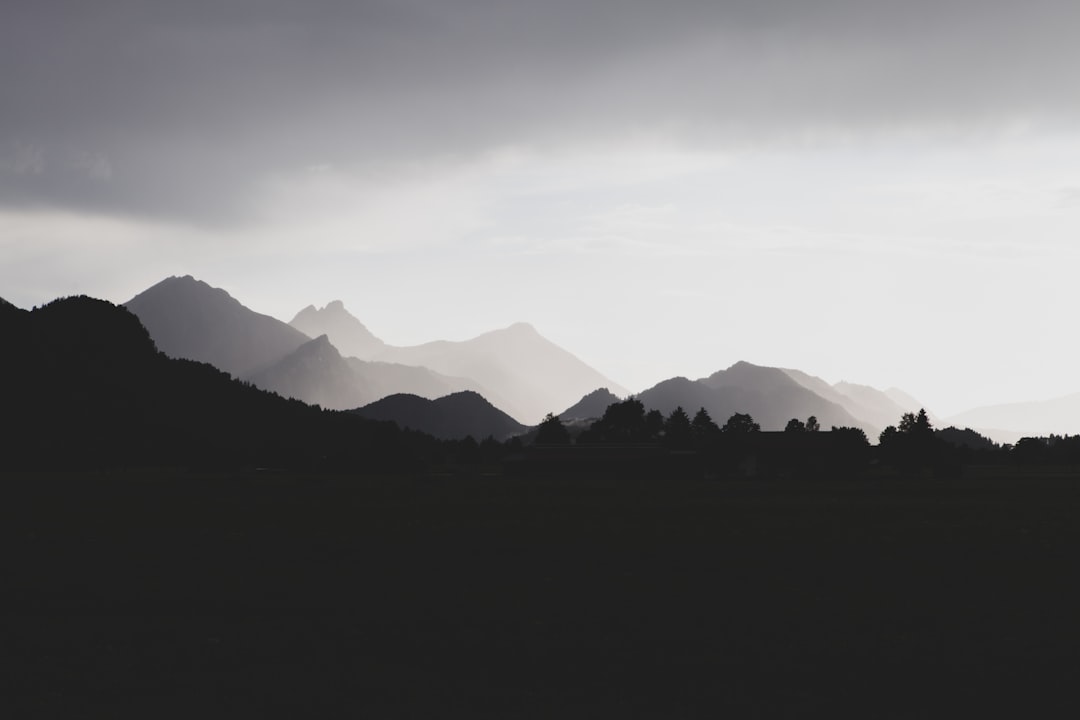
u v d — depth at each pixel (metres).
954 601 38.97
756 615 36.28
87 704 25.66
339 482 161.00
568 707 25.53
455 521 75.56
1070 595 40.28
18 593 40.50
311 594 40.50
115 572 46.38
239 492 124.31
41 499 107.56
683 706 25.64
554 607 37.75
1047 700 26.20
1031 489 130.50
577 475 197.75
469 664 29.55
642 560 50.91
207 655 30.45
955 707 25.64
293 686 27.23
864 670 28.89
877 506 93.75
